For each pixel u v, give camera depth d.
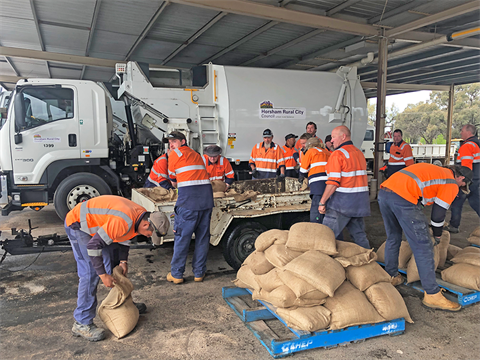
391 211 3.57
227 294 3.45
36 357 2.59
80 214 2.65
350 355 2.61
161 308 3.35
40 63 11.91
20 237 4.25
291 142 6.87
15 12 7.66
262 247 3.25
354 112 7.98
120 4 7.39
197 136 7.01
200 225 3.88
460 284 3.51
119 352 2.65
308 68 13.86
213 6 6.73
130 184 7.03
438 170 3.34
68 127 6.17
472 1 7.27
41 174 6.07
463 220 7.07
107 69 12.82
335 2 7.56
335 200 3.78
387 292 2.90
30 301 3.53
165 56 11.52
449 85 18.03
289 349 2.54
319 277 2.70
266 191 5.32
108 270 2.95
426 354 2.63
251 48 10.98
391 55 10.64
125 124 8.36
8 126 5.89
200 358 2.57
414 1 7.53
